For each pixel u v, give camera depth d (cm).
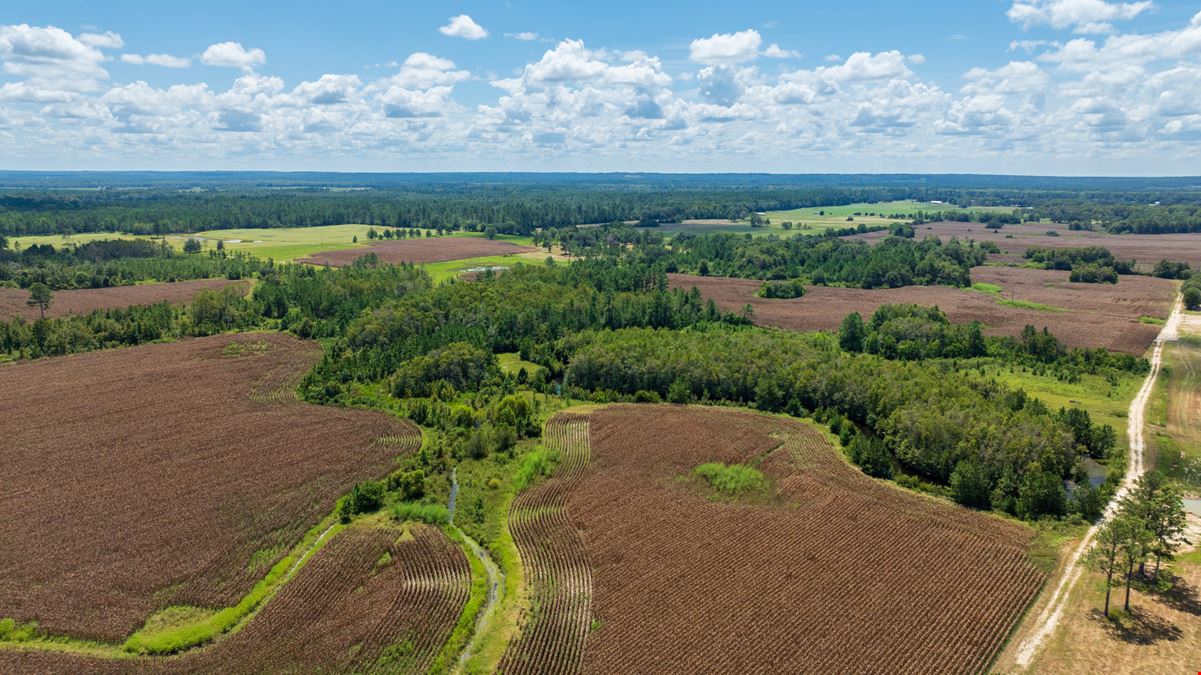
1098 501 7906
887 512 8156
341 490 8700
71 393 12081
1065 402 11594
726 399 12269
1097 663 5584
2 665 5641
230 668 5653
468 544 7600
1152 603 6297
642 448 10062
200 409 11400
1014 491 8506
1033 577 6769
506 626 6191
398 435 10462
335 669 5641
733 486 8769
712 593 6588
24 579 6762
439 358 12775
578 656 5772
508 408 10838
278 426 10738
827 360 12562
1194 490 8588
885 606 6356
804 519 7988
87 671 5609
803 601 6438
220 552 7281
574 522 7969
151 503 8281
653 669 5606
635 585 6731
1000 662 5650
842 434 10394
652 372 12619
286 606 6431
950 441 9162
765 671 5559
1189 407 11344
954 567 6956
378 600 6519
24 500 8300
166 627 6144
